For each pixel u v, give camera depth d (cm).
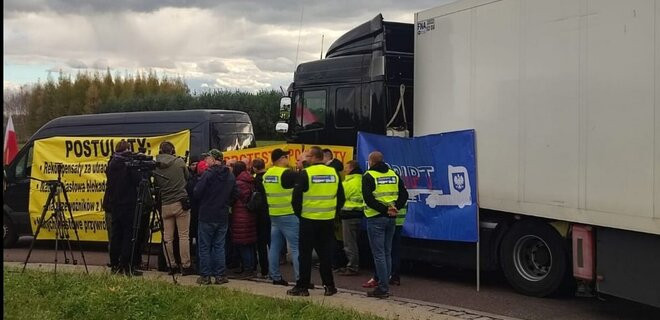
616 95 659
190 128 1224
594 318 727
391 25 1030
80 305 637
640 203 633
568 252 775
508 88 800
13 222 1241
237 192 903
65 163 1213
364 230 1002
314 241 803
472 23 853
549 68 743
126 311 635
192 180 954
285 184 846
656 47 614
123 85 6756
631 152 643
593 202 688
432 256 923
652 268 643
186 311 658
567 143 721
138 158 899
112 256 917
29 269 888
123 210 902
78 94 6731
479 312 735
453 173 860
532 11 763
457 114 882
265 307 690
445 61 900
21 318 587
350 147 1038
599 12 678
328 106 1100
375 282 881
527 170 776
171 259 925
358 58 1062
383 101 1014
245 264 956
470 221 844
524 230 820
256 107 4488
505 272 850
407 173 917
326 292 806
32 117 6675
